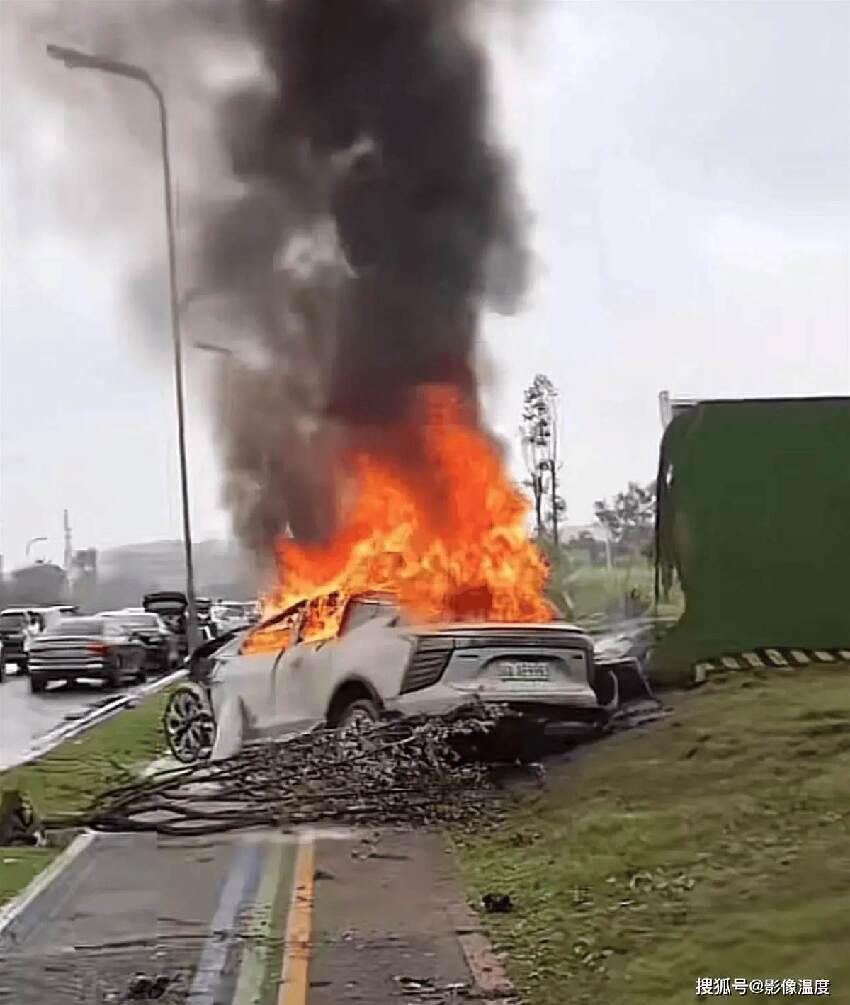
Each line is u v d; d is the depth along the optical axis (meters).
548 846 9.27
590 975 6.59
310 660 12.21
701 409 13.60
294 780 10.79
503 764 11.37
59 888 8.73
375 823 10.58
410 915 7.86
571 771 11.11
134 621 32.59
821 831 8.61
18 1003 6.44
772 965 6.46
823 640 13.28
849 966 6.36
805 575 13.37
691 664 13.31
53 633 28.62
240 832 10.48
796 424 13.52
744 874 7.94
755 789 9.67
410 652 11.23
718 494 13.49
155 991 6.59
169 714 14.61
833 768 9.96
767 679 12.98
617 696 12.12
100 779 13.49
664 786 10.12
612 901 7.78
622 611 19.95
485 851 9.49
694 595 13.43
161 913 8.07
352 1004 6.32
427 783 10.66
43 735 18.91
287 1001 6.38
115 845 10.16
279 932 7.57
